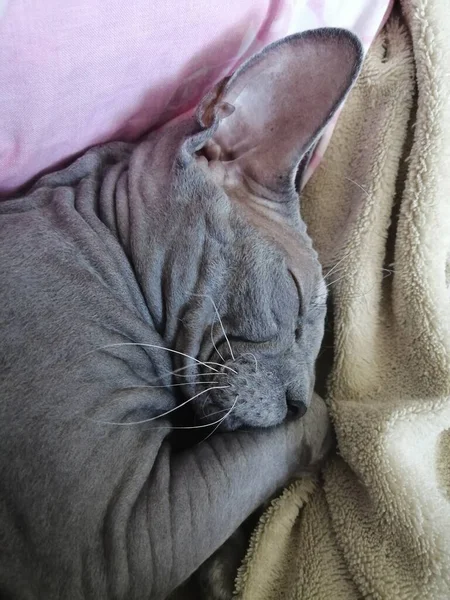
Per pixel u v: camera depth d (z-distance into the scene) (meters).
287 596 0.22
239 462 0.21
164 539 0.19
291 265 0.22
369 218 0.25
